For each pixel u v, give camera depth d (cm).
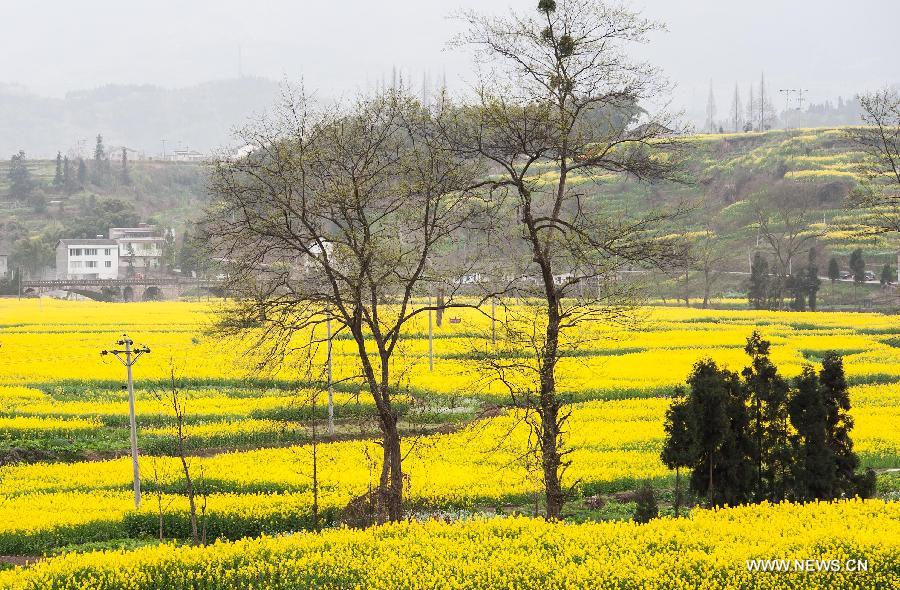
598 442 6103
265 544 4012
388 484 4450
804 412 4481
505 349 4534
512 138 4306
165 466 5753
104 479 5497
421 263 4431
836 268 16862
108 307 17738
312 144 4372
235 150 4519
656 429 6462
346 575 3659
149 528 4716
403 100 4506
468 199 4497
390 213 4516
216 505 4812
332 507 4775
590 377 8325
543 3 4250
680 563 3553
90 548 4403
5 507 4856
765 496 4631
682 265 4509
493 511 4931
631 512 4747
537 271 4591
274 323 4444
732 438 4509
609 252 4366
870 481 4531
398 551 3875
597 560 3650
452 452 5950
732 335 11438
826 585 3394
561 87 4316
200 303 19200
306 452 6031
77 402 7831
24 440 6544
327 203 4334
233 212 4494
